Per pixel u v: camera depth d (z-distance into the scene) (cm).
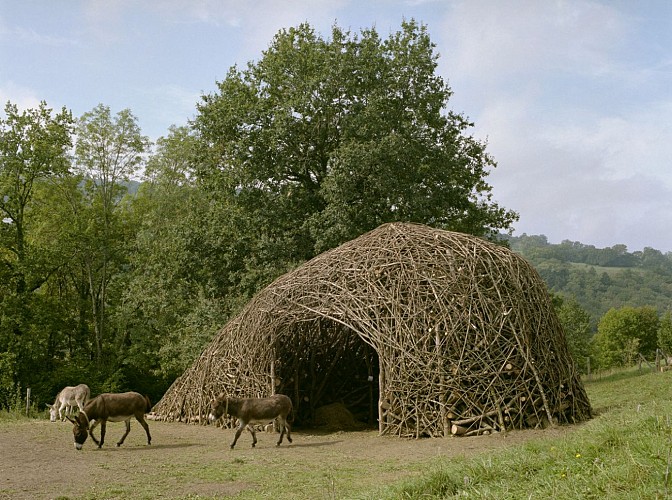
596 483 791
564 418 1750
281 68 3216
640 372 3644
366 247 1941
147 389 4522
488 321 1719
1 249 3841
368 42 3200
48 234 4144
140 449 1603
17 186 3803
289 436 1703
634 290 16250
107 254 4219
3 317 3581
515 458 992
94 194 4434
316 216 2962
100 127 4356
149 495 1096
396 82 3195
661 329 7806
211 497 1077
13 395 3400
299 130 3170
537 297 1853
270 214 3069
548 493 802
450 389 1683
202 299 3152
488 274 1784
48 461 1417
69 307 4194
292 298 1950
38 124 3862
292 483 1180
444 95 3353
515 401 1683
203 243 3183
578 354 6619
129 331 4284
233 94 3253
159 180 4403
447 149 3259
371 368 2214
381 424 1777
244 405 1636
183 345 3266
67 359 4244
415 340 1727
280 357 2083
